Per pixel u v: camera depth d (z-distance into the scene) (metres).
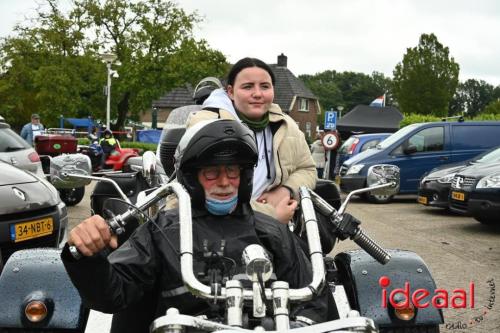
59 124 47.12
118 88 41.91
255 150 2.90
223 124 2.86
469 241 10.50
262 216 3.14
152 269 2.82
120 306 2.68
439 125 17.75
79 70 42.06
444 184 14.02
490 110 73.00
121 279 2.67
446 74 70.19
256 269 2.38
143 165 5.26
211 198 2.91
